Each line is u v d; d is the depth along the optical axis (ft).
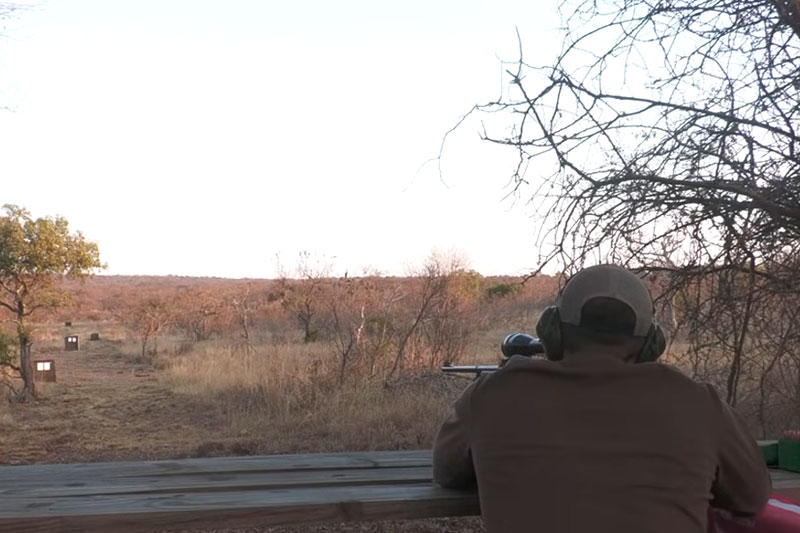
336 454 10.91
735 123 13.10
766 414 14.70
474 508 8.16
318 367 44.45
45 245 50.06
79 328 140.87
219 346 77.41
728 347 14.29
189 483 9.00
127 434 37.19
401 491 8.39
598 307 6.88
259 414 38.96
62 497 8.37
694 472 6.35
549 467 6.37
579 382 6.62
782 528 6.96
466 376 42.86
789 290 13.44
